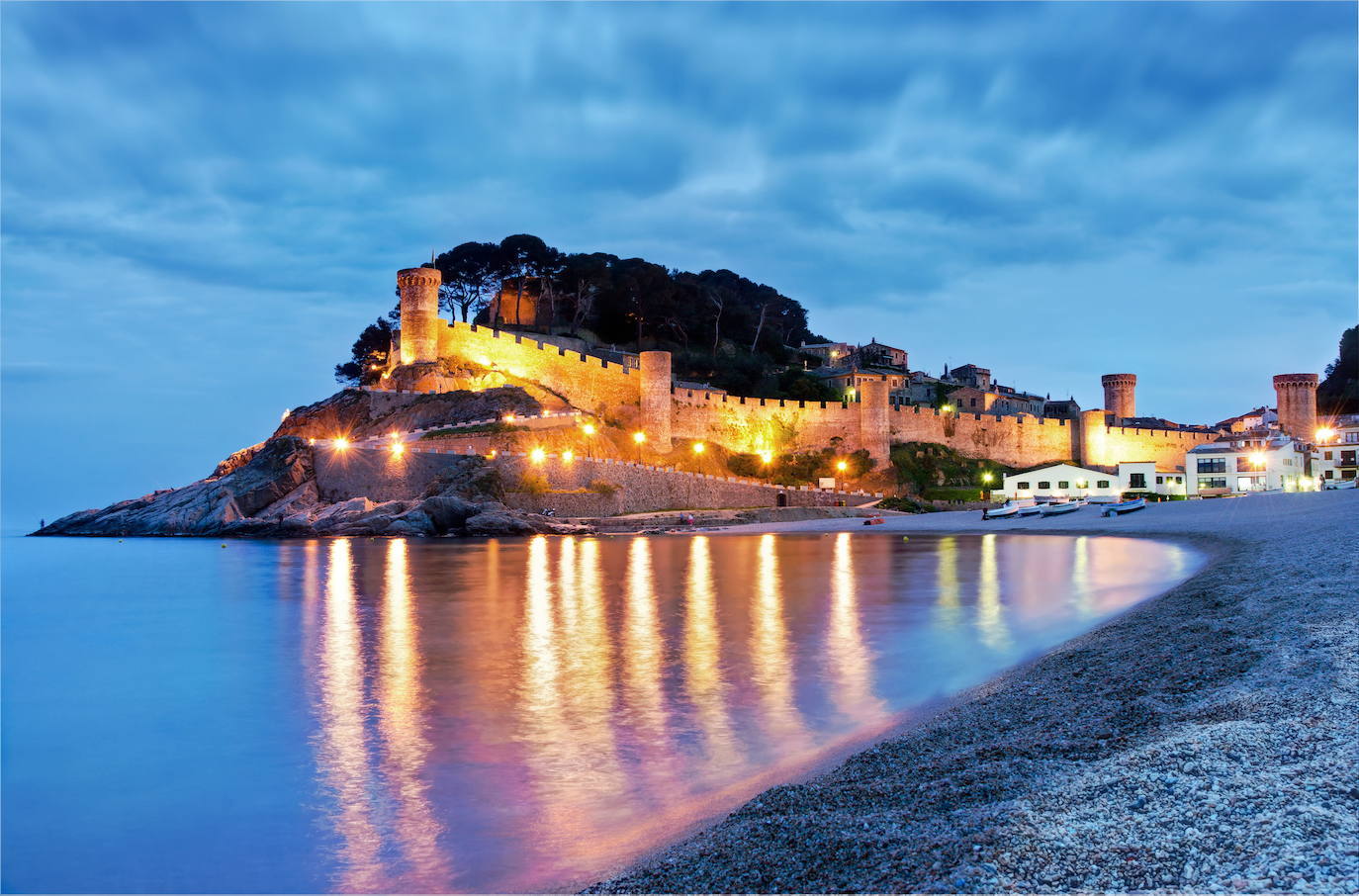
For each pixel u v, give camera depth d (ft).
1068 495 297.12
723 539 203.62
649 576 122.72
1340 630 42.57
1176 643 49.24
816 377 394.52
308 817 34.40
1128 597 83.10
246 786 38.06
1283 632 45.19
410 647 70.03
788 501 281.74
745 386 364.79
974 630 69.62
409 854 30.22
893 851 24.13
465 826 32.40
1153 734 31.35
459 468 231.09
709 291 417.28
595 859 28.45
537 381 299.17
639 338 374.02
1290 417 343.46
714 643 68.44
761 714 45.83
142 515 256.11
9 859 31.55
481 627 79.10
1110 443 334.03
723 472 293.23
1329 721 28.12
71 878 30.07
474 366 295.69
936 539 188.44
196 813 35.55
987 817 25.29
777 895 22.80
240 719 49.14
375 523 215.92
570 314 388.78
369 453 239.91
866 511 273.75
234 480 251.19
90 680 61.87
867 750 36.35
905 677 53.11
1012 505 244.42
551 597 99.66
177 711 52.31
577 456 245.04
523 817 32.86
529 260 364.58
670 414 291.58
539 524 218.79
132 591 116.37
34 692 58.23
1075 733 33.76
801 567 132.57
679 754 39.50
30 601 108.27
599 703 49.75
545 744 41.98
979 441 336.90
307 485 242.37
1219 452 291.99
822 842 26.02
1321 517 130.82
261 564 152.15
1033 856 21.85
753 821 29.12
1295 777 23.82
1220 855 20.22
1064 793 26.00
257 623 85.40
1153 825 22.52
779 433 313.53
